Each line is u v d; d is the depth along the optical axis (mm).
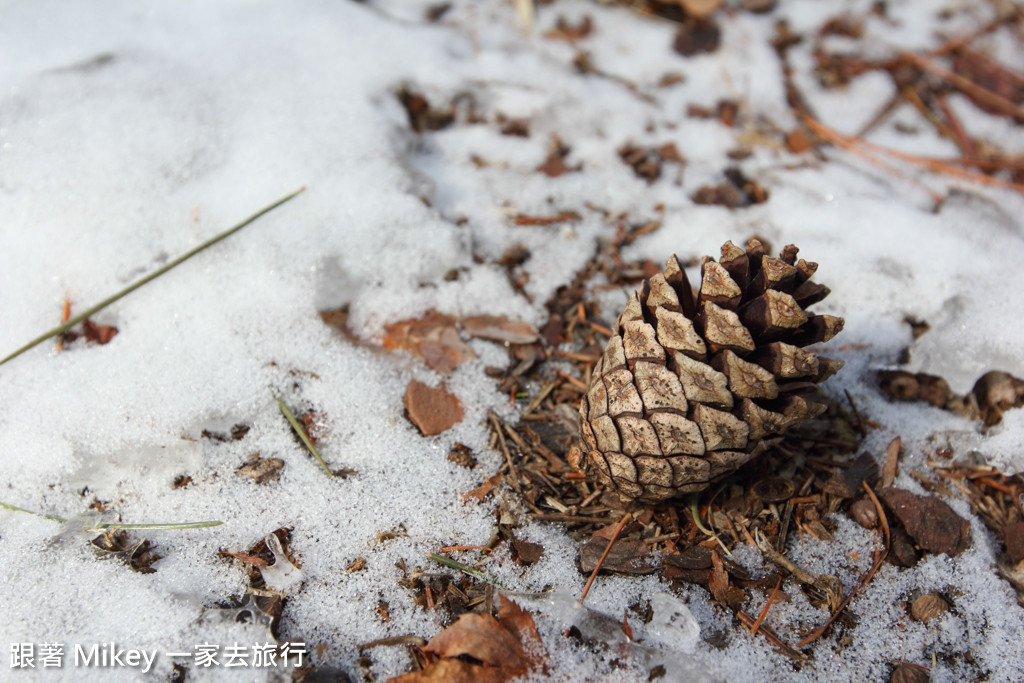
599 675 393
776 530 409
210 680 389
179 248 431
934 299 437
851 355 432
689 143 470
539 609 398
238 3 477
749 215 455
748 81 486
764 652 397
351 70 465
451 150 462
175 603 396
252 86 457
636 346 388
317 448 414
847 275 441
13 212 433
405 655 394
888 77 490
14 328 422
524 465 415
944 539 408
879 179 466
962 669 398
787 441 420
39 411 413
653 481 395
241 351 420
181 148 444
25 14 467
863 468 416
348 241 433
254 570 400
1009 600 405
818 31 499
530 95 474
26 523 404
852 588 404
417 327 430
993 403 426
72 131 444
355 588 400
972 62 492
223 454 412
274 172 441
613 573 404
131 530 404
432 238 437
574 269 444
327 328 427
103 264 428
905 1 505
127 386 415
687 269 443
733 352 383
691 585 404
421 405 420
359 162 445
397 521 406
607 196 457
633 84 483
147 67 457
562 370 430
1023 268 443
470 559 404
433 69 473
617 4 503
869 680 395
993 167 471
